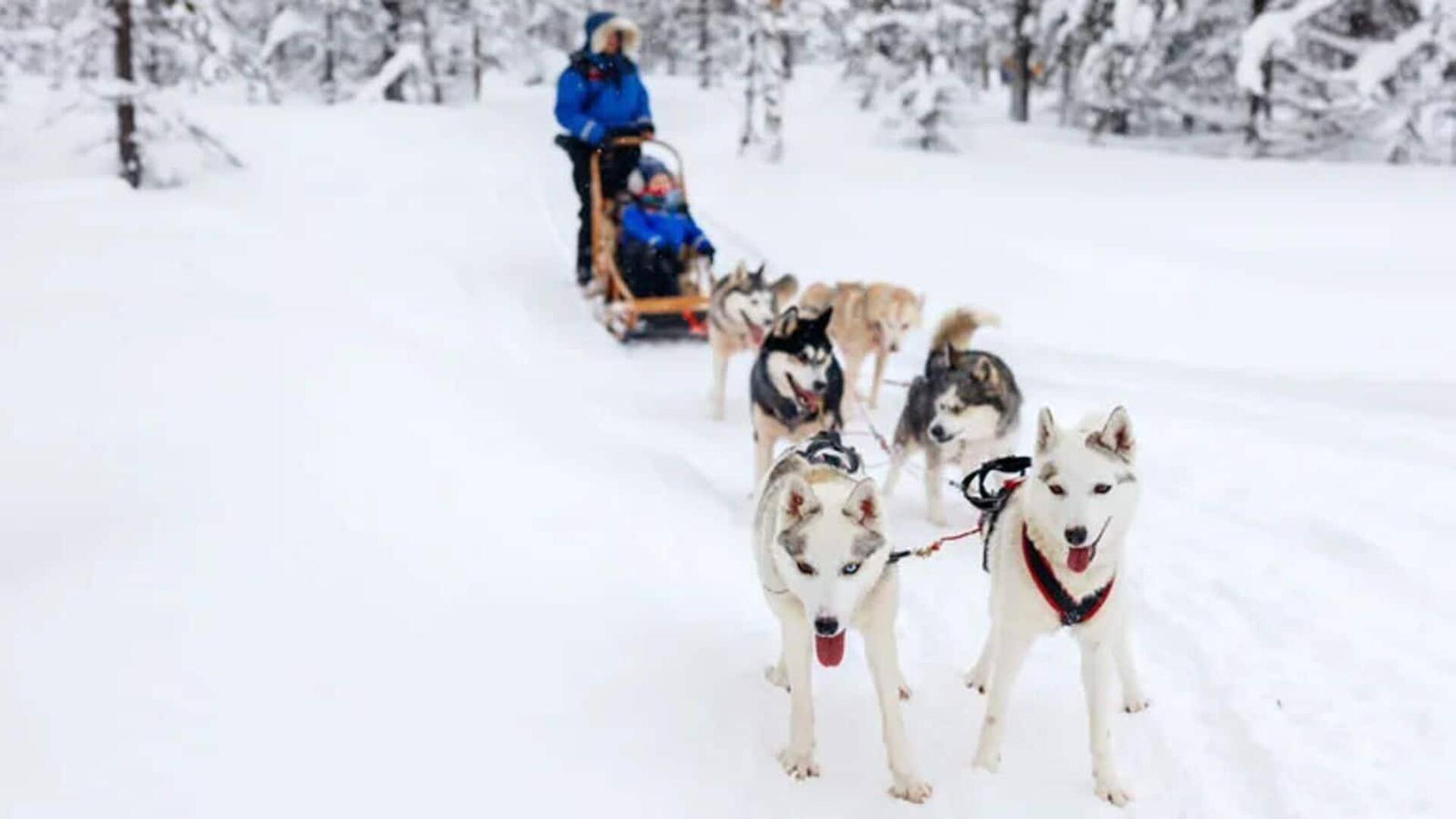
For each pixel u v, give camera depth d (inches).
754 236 508.1
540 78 1328.7
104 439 190.4
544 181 644.1
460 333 338.3
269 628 135.9
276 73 1115.9
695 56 1397.6
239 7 961.5
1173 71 819.4
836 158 740.0
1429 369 310.7
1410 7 706.2
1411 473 226.1
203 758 110.3
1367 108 676.7
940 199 588.4
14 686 116.9
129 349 238.7
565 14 1336.1
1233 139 840.3
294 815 105.5
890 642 131.4
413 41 1051.3
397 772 115.5
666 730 135.7
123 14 557.0
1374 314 368.2
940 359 224.7
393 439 203.8
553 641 148.7
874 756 139.1
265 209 517.3
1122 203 574.2
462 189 609.3
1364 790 125.4
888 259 462.9
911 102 805.2
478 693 133.0
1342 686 147.8
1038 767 136.8
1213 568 187.3
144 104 564.7
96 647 126.0
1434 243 466.9
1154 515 213.6
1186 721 143.6
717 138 872.9
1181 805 127.6
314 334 263.7
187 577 144.3
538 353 344.8
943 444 212.2
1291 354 331.9
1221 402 286.4
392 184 610.9
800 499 126.6
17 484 172.6
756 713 145.2
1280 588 177.8
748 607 173.5
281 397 214.8
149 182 571.2
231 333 256.7
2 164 613.9
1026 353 342.3
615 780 123.3
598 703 137.6
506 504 189.5
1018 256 455.8
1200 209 556.4
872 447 278.8
